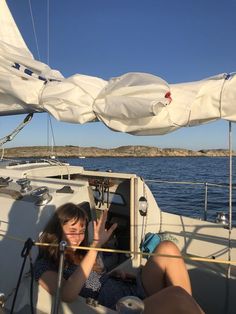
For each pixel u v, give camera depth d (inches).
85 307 92.9
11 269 114.6
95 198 173.9
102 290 109.3
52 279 97.5
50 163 189.6
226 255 153.4
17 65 135.8
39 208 121.2
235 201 485.7
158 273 102.8
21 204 125.5
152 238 152.4
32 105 128.2
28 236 117.6
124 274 121.7
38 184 144.1
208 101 101.3
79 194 133.9
